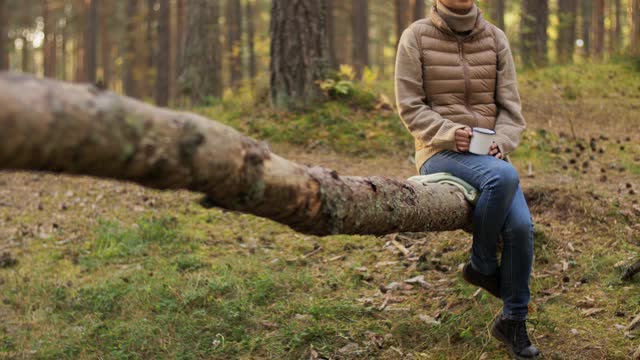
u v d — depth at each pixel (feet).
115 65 95.91
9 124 4.34
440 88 10.68
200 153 5.70
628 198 15.31
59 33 109.40
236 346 11.96
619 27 80.59
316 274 14.29
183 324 12.70
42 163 4.70
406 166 20.98
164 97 55.57
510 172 9.61
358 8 73.92
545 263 13.32
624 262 12.63
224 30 85.81
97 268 15.55
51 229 17.85
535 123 25.03
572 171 18.48
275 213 7.06
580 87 30.76
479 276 10.29
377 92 27.04
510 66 11.00
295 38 25.67
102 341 12.66
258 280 13.84
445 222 9.77
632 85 30.48
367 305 12.76
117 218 18.19
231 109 27.99
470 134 9.96
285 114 25.46
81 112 4.76
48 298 14.39
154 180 5.52
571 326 11.16
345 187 7.98
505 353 10.81
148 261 15.48
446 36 10.72
